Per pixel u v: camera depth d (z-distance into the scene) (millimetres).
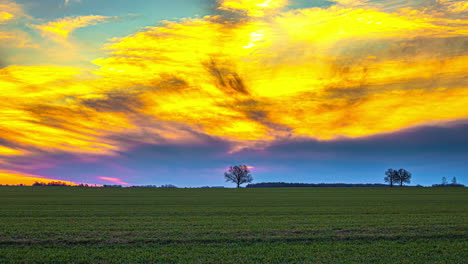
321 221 32812
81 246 22875
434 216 36938
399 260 19891
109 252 21516
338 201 62469
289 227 29000
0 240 23859
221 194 91438
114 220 34219
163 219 34938
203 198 72750
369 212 41688
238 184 178500
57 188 127062
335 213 40844
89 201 62250
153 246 23000
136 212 42469
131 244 23344
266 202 60562
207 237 24969
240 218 35656
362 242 23969
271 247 22641
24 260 19781
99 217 36688
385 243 23688
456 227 28344
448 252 21359
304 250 21953
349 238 24953
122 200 65312
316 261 19703
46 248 22406
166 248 22344
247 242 23859
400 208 46844
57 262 19641
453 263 19328
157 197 75625
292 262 19578
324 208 47281
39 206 51344
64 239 24281
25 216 38188
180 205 53750
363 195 83875
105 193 93062
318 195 85125
